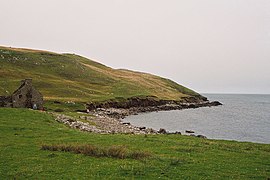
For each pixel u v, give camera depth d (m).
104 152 30.39
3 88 123.12
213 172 25.09
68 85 167.50
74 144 34.44
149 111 165.75
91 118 82.25
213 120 129.50
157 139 44.00
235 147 41.19
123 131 65.88
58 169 24.77
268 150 40.81
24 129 45.97
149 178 22.58
